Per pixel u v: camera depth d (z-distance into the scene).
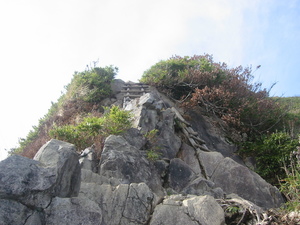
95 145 6.40
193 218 4.56
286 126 10.66
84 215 3.66
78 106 10.04
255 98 11.18
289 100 16.27
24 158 3.60
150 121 8.05
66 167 3.86
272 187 7.06
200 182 6.42
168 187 6.41
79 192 4.38
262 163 8.38
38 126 10.58
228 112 10.19
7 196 3.26
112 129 6.72
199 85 11.12
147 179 5.98
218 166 7.31
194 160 7.59
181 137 8.50
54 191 3.62
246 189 6.82
